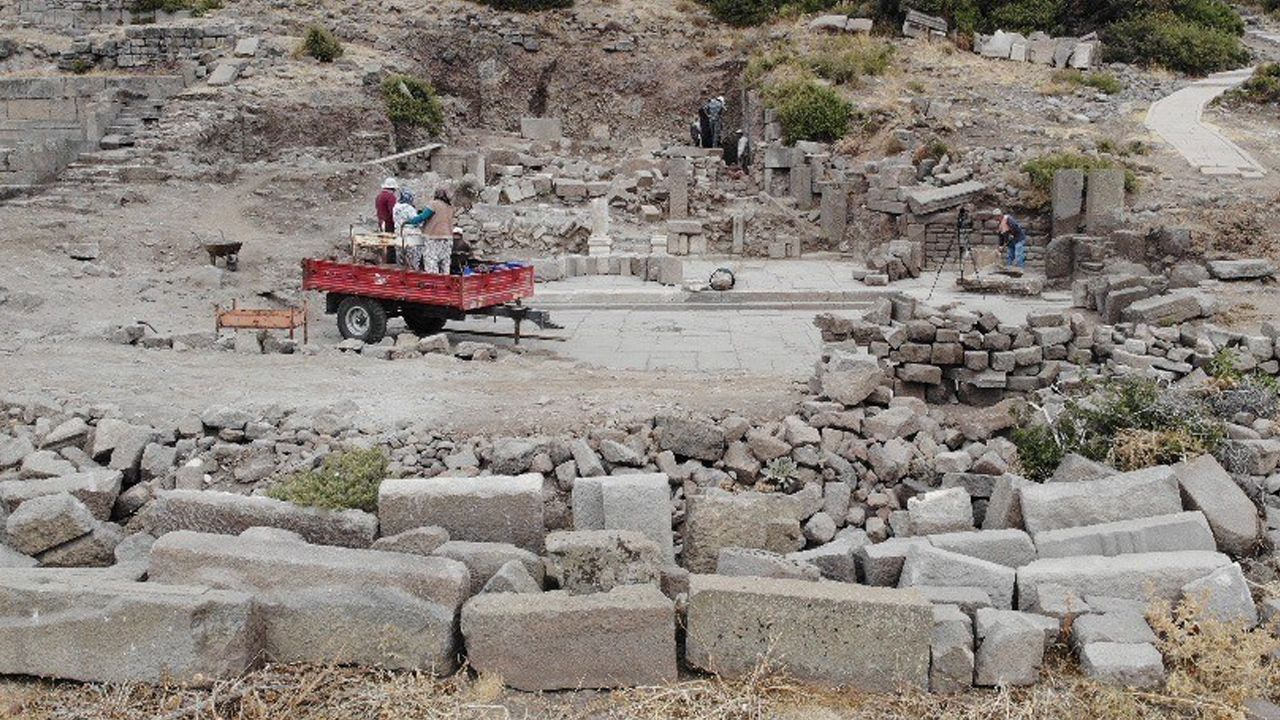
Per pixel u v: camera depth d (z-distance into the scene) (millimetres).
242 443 13000
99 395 14062
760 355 18188
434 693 8758
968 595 9477
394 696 8602
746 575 9805
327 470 11070
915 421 12930
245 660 8766
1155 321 17953
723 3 40844
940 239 27688
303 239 25156
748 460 12406
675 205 31500
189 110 31422
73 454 12789
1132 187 26594
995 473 12008
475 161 32719
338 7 39844
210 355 16594
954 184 28203
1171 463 11523
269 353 17016
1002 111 32438
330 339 19266
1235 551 10422
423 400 13898
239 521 10500
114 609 8711
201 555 9242
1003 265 25766
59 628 8758
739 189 33312
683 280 25000
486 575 9773
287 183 28031
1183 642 8852
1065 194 26234
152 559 9305
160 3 38688
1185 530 10078
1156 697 8438
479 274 18266
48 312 19031
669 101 39719
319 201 27609
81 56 35469
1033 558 10102
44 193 26625
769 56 37125
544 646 8852
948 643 8859
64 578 9188
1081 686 8711
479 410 13406
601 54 40469
